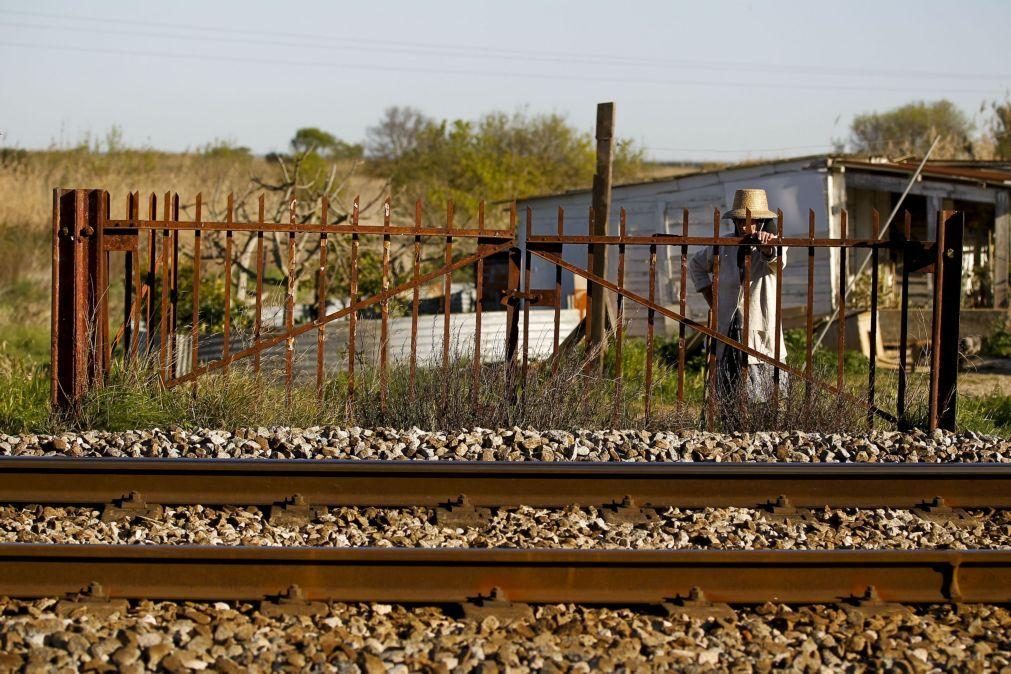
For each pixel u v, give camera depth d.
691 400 20.64
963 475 13.76
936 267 17.86
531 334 26.42
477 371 17.89
